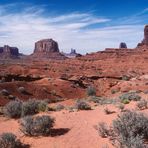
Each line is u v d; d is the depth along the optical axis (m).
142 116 9.30
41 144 9.90
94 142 9.28
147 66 118.88
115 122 9.22
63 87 53.09
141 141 7.61
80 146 9.18
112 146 8.59
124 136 8.38
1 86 40.44
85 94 53.44
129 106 15.74
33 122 10.98
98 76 79.50
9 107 16.36
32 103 17.36
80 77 73.19
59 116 14.24
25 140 10.49
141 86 53.84
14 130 12.40
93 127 11.05
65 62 141.50
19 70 85.44
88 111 15.22
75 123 12.15
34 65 117.19
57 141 9.95
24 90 42.53
